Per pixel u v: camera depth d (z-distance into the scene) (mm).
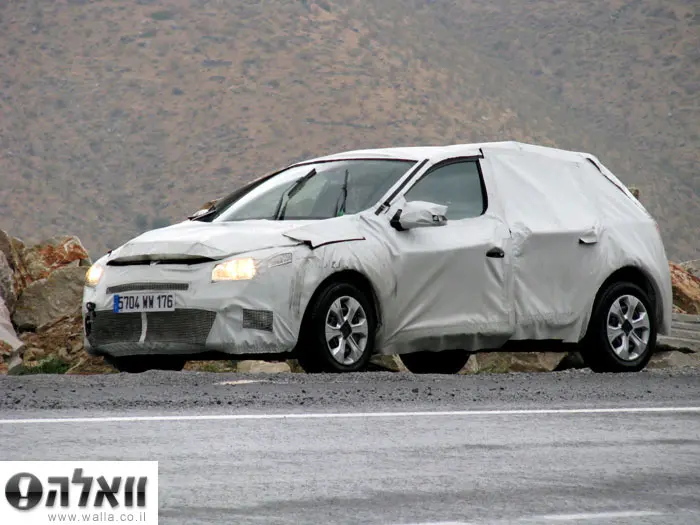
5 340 28016
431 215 22172
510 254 23438
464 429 14781
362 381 19734
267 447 13312
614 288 24719
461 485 11352
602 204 25359
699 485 11461
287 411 16125
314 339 21125
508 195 24016
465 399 17703
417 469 12125
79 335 30516
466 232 23094
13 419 15219
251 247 21031
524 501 10680
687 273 42375
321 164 24156
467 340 22953
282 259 20953
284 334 20828
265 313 20719
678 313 39188
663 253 25766
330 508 10328
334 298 21359
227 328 20656
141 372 20906
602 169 26016
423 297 22406
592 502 10664
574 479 11695
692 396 18531
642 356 24969
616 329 24656
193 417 15414
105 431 14281
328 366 21188
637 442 13953
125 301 21453
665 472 12086
